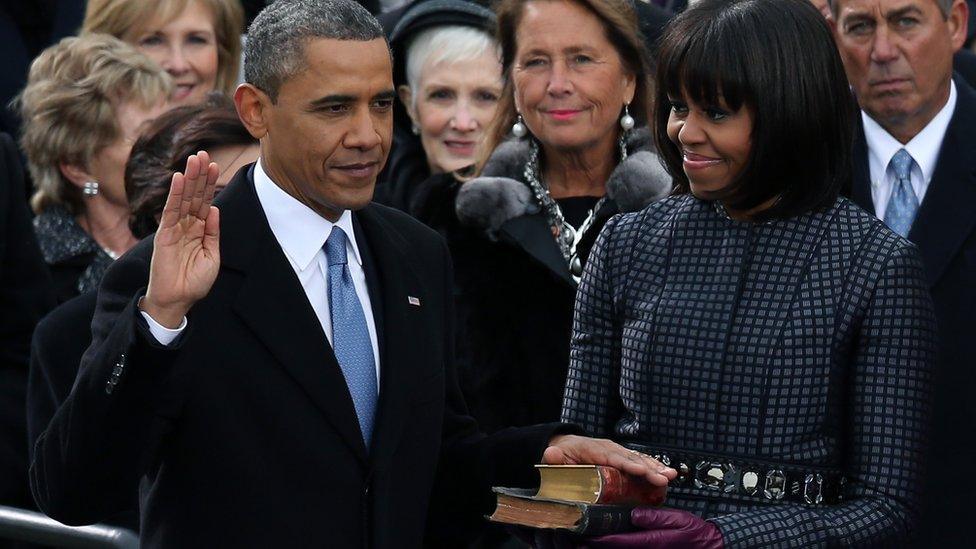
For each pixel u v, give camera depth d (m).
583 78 16.94
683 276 12.73
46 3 24.22
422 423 12.75
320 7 12.10
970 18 23.45
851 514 11.97
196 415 11.87
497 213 16.97
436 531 13.65
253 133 12.51
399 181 19.91
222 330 12.02
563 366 16.55
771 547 11.78
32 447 14.84
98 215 18.84
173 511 11.97
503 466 13.11
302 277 12.55
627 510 12.02
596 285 13.22
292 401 12.09
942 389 15.62
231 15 22.73
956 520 15.41
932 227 16.06
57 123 18.61
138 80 18.88
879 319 12.16
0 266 17.81
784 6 12.39
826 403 12.18
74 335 14.83
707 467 12.30
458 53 19.77
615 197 16.88
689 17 12.59
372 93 12.02
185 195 11.20
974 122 16.52
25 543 15.88
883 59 16.25
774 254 12.48
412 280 13.02
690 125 12.47
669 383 12.48
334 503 12.09
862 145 16.75
